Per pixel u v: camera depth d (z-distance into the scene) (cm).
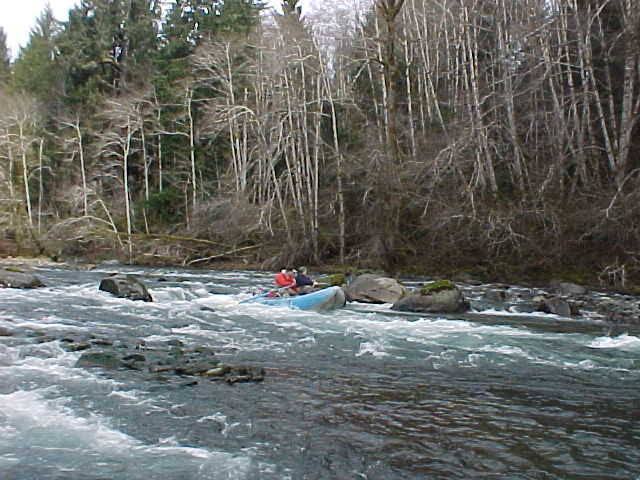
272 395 712
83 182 4072
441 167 2584
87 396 688
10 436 567
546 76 2581
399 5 2530
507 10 3080
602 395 729
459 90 3284
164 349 941
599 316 1375
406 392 734
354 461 525
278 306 1498
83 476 487
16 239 3650
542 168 2548
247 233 3200
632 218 1958
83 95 4725
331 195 3111
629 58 2200
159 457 527
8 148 4075
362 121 3459
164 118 4228
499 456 537
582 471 507
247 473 497
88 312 1302
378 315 1384
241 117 3597
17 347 901
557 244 2152
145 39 5119
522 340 1069
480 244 2350
